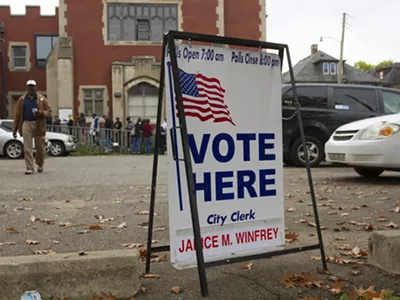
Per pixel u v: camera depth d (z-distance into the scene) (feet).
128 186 28.76
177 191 11.06
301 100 39.60
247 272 12.51
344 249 14.69
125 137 74.64
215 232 11.57
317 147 39.55
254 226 12.16
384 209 20.62
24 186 28.84
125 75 89.15
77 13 90.94
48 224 18.44
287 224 18.19
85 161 53.42
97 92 91.25
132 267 10.85
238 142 11.94
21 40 109.50
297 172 35.35
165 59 11.03
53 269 10.49
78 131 74.64
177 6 92.38
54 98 91.86
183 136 10.61
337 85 40.34
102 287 10.68
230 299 10.78
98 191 26.66
